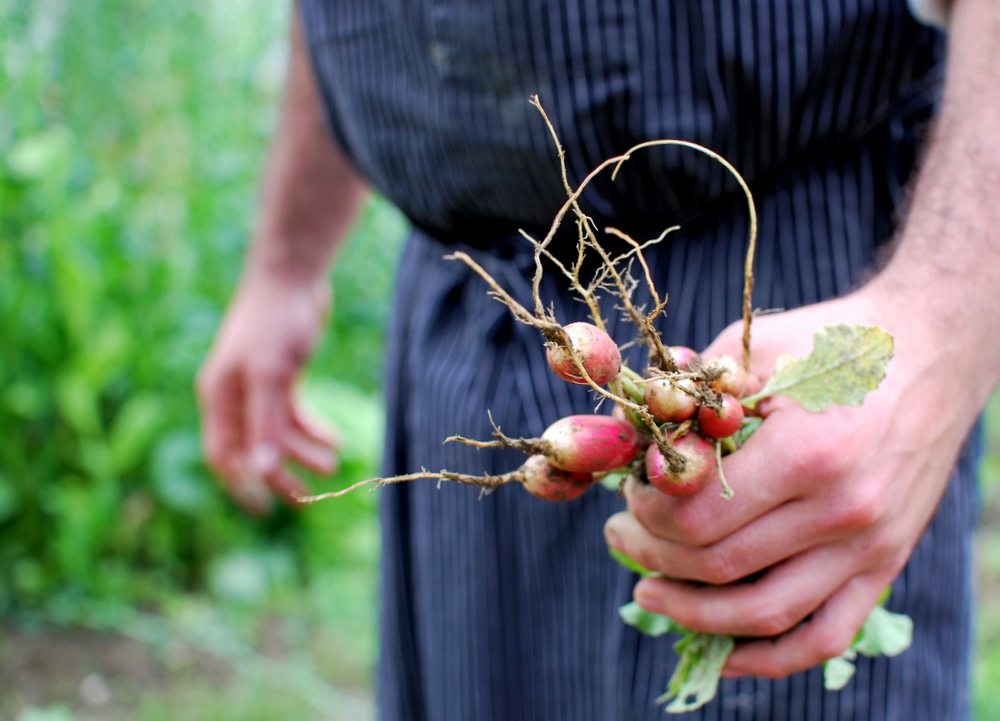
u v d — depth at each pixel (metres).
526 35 0.73
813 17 0.70
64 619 1.67
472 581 0.82
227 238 1.92
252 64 2.10
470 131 0.77
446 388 0.83
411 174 0.83
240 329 1.13
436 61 0.77
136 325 1.82
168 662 1.61
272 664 1.62
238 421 1.17
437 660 0.86
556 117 0.73
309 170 1.10
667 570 0.62
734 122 0.72
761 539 0.60
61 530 1.72
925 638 0.73
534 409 0.78
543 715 0.81
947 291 0.61
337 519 1.93
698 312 0.75
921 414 0.60
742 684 0.73
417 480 0.87
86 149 1.94
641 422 0.60
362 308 2.23
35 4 1.80
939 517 0.73
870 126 0.73
